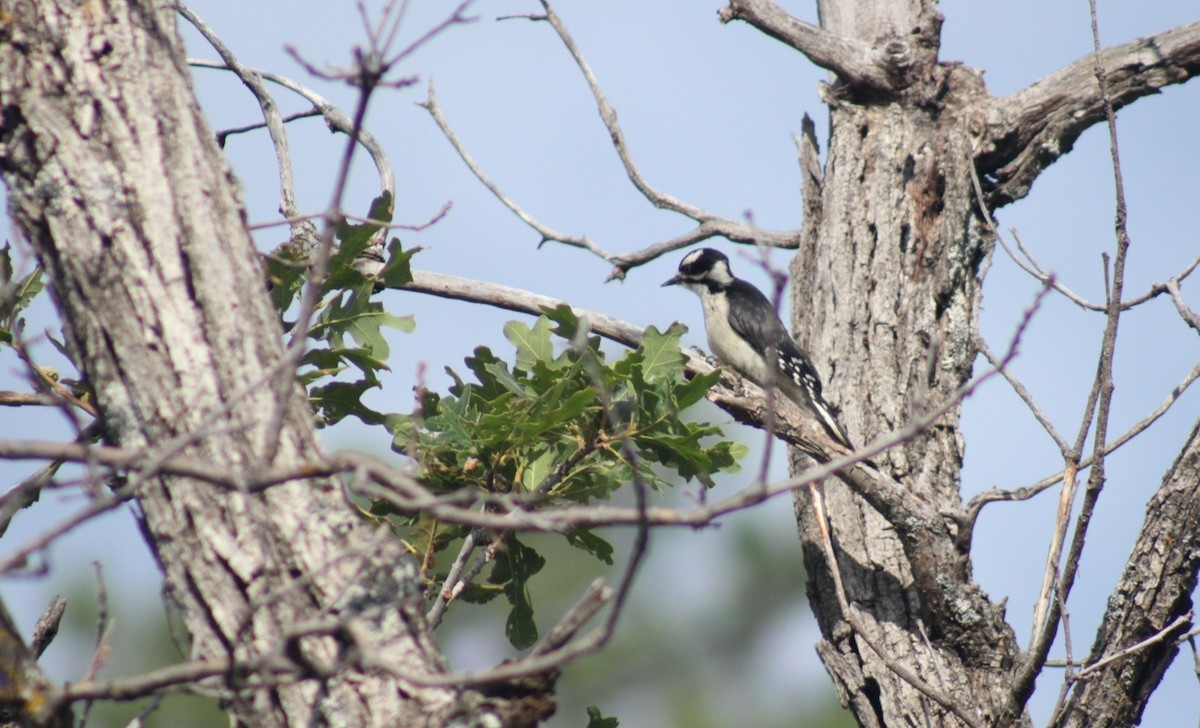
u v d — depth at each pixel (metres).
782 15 14.40
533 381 9.89
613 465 10.12
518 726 5.98
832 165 14.40
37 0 6.75
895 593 11.97
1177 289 10.29
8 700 5.67
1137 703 10.48
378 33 5.09
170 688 5.36
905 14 14.71
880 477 11.55
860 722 11.70
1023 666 9.91
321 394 10.04
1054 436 10.06
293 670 5.06
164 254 6.48
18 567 4.69
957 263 13.56
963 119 14.11
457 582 9.66
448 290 13.12
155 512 6.24
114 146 6.60
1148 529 10.56
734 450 10.12
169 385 6.31
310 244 10.81
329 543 6.20
